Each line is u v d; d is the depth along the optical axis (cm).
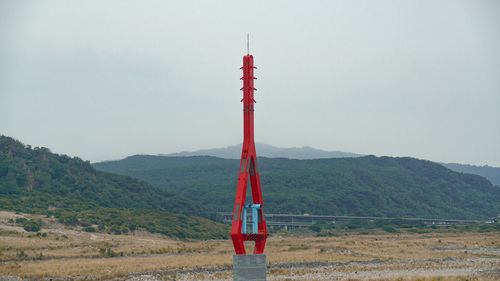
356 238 19938
